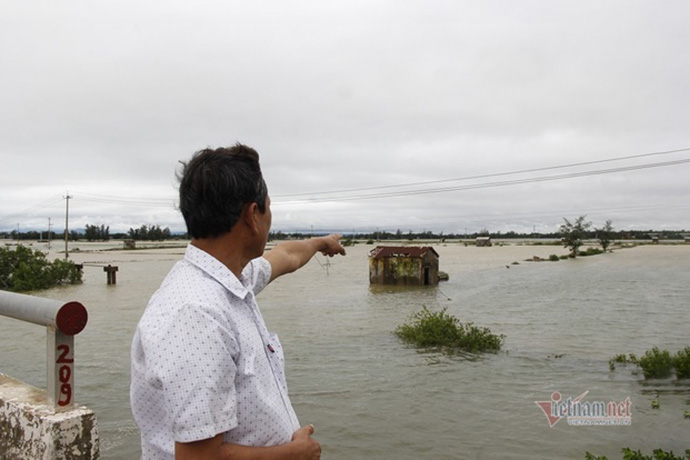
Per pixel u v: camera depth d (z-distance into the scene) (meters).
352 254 108.31
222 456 1.45
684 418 9.82
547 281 40.81
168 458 1.52
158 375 1.42
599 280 40.88
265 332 1.75
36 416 2.23
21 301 2.38
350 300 29.69
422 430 9.55
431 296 31.52
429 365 14.13
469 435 9.31
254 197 1.71
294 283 41.69
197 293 1.53
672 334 18.28
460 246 161.88
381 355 15.38
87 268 59.19
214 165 1.66
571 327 20.00
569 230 79.12
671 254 86.62
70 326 2.23
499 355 15.24
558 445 8.81
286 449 1.61
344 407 10.84
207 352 1.44
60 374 2.27
